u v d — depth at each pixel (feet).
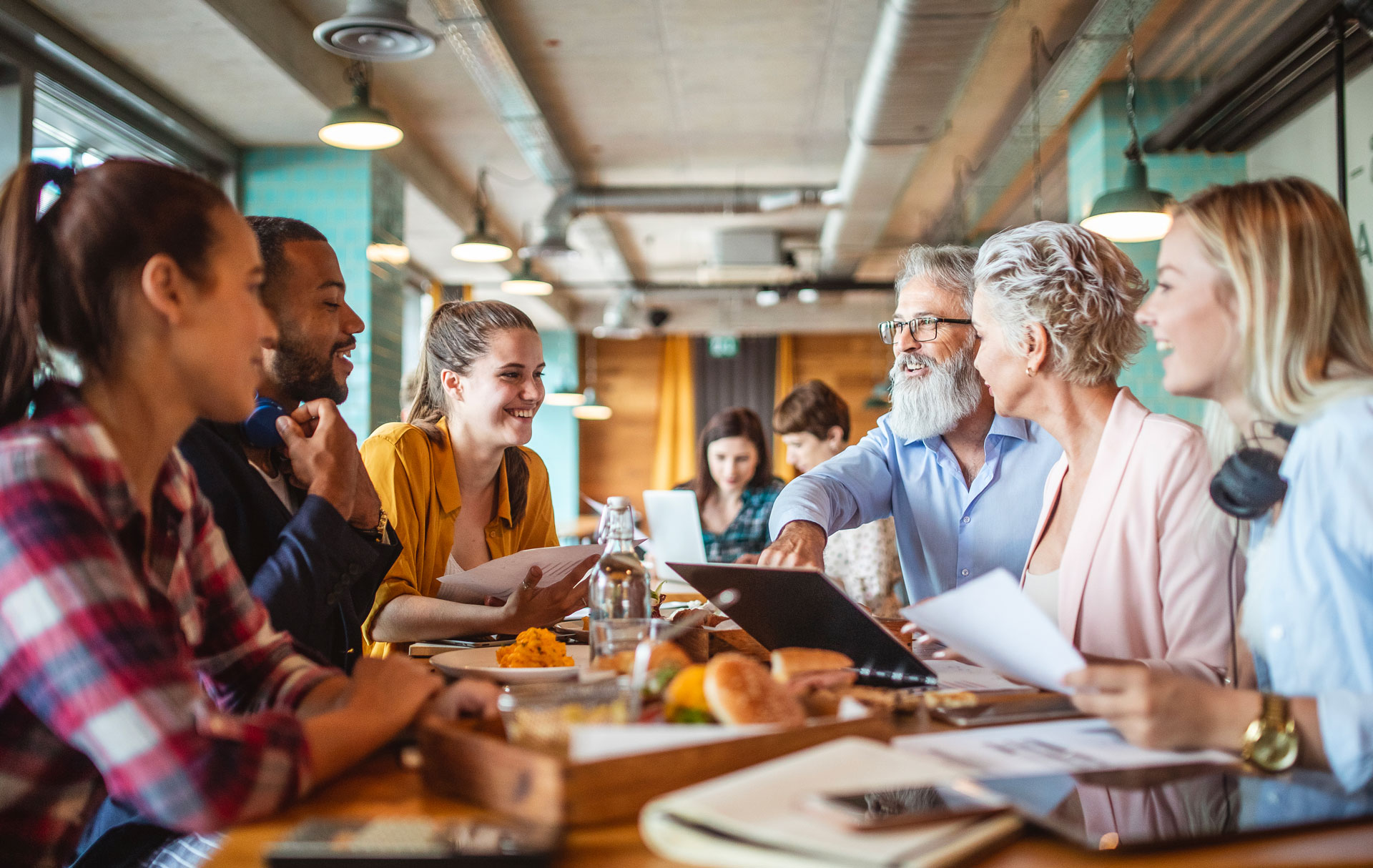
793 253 36.83
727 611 4.80
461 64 20.33
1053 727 3.50
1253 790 2.82
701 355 48.57
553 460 47.50
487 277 36.70
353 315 6.02
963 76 17.46
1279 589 3.60
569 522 47.03
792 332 47.65
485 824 2.56
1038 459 6.77
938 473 7.11
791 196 27.22
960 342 6.77
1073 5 17.84
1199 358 3.90
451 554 7.50
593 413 42.37
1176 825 2.52
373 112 15.07
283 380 5.64
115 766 2.59
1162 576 4.68
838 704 3.53
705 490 14.62
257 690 3.86
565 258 35.22
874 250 34.50
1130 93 16.80
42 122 16.14
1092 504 4.94
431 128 24.13
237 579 3.92
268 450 5.44
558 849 2.41
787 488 6.65
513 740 2.98
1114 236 15.70
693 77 21.26
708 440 14.42
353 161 21.09
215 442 4.89
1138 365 19.95
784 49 19.80
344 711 3.20
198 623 3.77
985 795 2.69
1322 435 3.48
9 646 2.70
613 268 37.96
